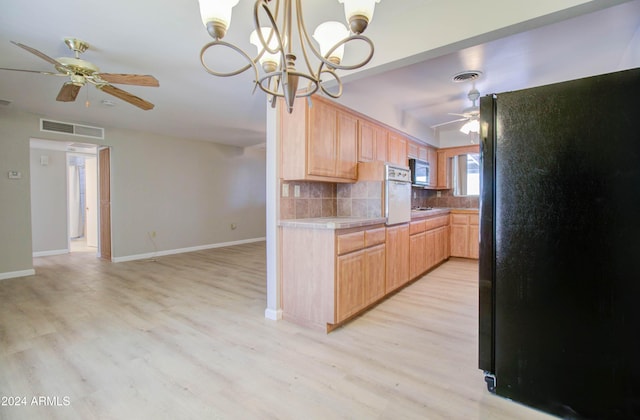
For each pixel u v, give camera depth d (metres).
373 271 2.99
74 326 2.60
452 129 5.52
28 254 4.36
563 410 1.51
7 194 4.18
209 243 6.67
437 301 3.25
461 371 1.94
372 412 1.57
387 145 3.99
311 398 1.68
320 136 2.80
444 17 1.91
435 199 6.06
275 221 2.77
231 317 2.82
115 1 1.84
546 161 1.51
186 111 4.22
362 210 3.39
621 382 1.38
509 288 1.61
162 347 2.25
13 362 2.03
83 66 2.26
